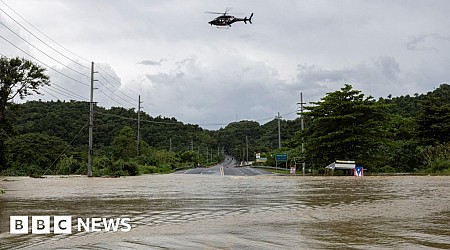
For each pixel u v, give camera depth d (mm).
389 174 42344
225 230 10227
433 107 57625
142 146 82875
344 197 18266
